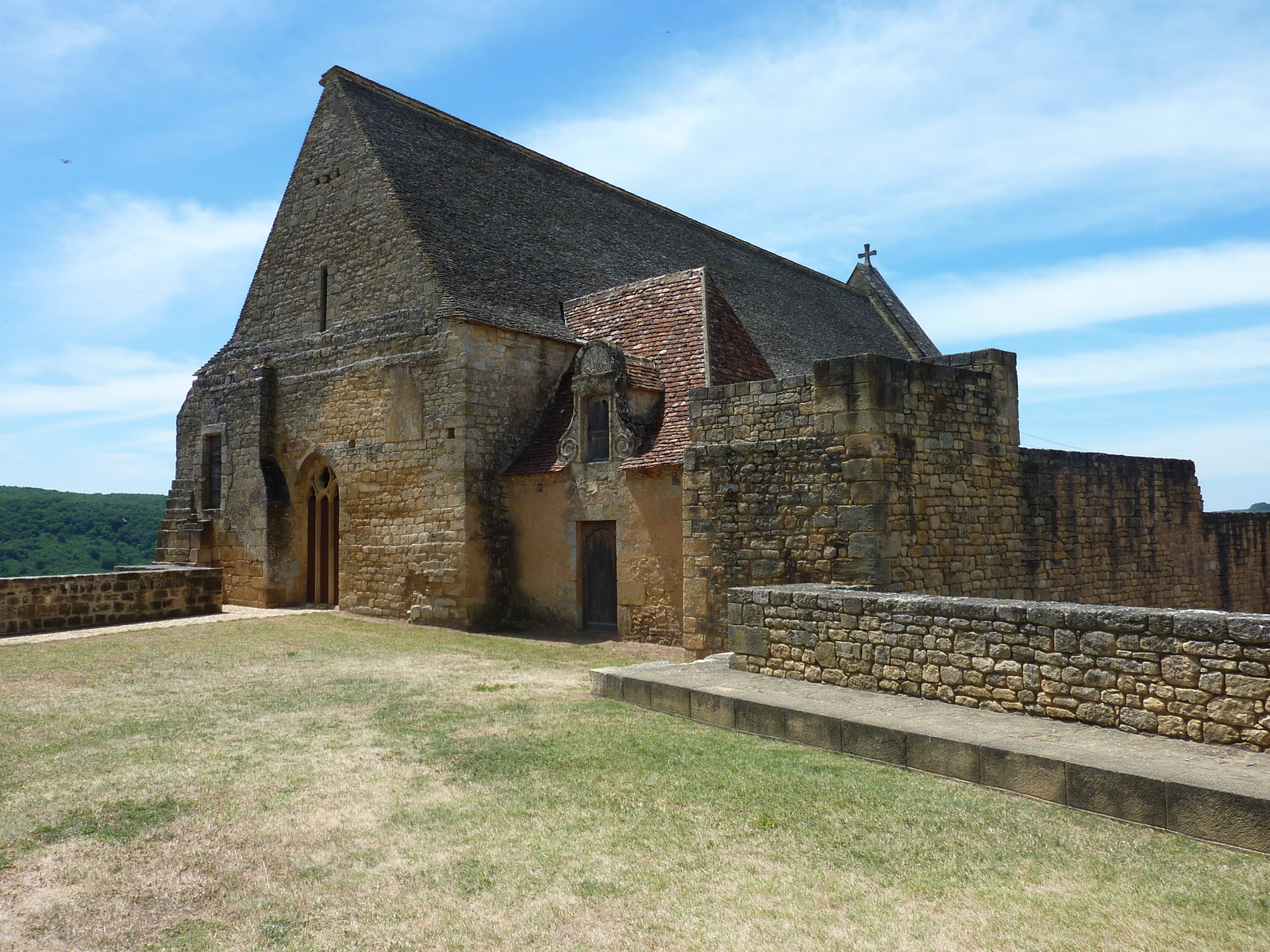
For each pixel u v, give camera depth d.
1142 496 17.52
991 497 13.46
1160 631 6.29
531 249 20.69
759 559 12.55
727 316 17.91
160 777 6.75
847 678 8.46
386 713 8.91
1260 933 4.13
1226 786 5.09
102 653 12.96
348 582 18.92
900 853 5.14
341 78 20.56
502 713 8.83
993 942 4.14
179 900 4.76
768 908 4.54
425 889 4.84
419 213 18.75
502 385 17.45
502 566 17.20
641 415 16.11
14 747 7.64
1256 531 21.39
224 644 13.97
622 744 7.47
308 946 4.25
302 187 21.03
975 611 7.43
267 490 20.25
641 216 26.44
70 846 5.46
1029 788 5.91
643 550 15.15
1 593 15.05
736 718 7.96
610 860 5.16
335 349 19.42
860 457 11.46
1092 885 4.66
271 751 7.46
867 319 34.00
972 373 13.30
